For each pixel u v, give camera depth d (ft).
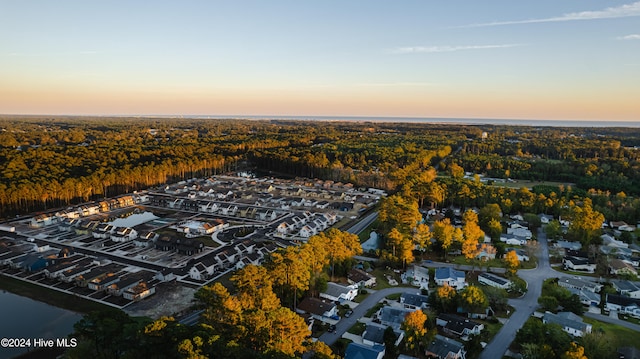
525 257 378.32
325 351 189.16
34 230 439.22
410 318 233.14
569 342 220.64
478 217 481.05
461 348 224.94
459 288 321.73
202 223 463.01
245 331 191.52
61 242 404.36
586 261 363.76
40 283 312.09
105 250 386.93
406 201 472.44
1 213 474.90
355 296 302.25
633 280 331.77
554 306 278.05
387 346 231.71
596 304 293.23
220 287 223.51
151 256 374.63
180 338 176.35
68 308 276.21
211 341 171.94
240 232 444.14
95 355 189.06
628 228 465.88
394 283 325.62
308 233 442.91
